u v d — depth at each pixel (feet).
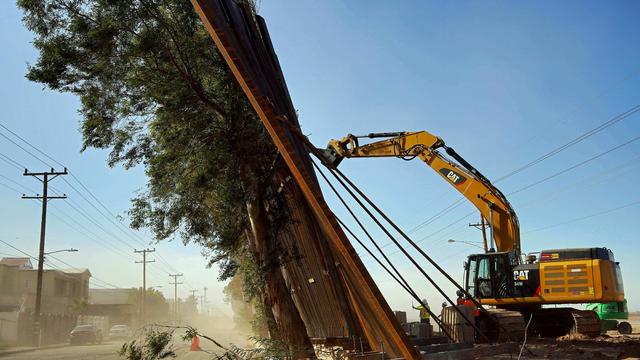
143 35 44.09
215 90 45.85
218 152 45.14
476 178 65.31
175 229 49.80
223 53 23.88
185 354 92.99
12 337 155.33
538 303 61.21
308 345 46.06
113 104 48.14
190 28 44.91
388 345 28.35
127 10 43.42
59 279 231.09
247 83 23.68
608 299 59.57
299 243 47.78
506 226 63.62
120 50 45.19
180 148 46.32
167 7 45.65
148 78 46.50
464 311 49.62
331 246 28.48
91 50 43.55
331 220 24.07
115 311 303.89
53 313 198.18
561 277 60.70
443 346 36.47
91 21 44.27
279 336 46.09
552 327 63.93
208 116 46.52
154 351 35.94
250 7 42.52
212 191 48.37
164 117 46.06
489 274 62.90
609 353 41.32
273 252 47.34
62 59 43.65
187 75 45.32
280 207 47.26
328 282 43.68
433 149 68.64
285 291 47.14
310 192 23.98
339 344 46.50
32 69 44.04
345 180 27.58
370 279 24.22
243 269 50.90
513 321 56.59
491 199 64.44
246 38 32.78
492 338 57.57
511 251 62.85
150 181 49.34
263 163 47.01
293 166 24.09
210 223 50.75
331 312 46.52
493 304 62.44
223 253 54.90
